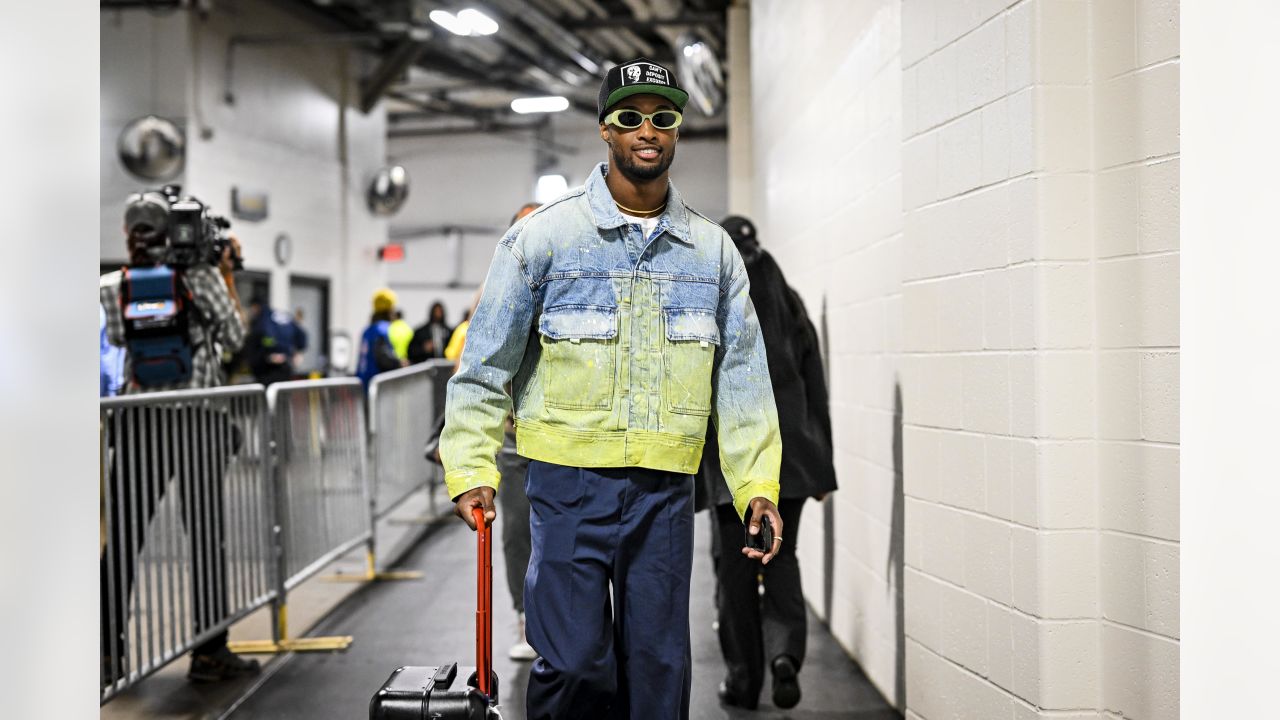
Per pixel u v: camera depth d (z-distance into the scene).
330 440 5.50
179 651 3.73
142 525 3.55
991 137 2.79
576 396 2.26
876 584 3.98
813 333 3.72
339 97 16.55
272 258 14.48
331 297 16.27
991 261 2.80
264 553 4.55
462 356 2.31
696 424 2.33
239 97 13.62
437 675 2.25
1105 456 2.59
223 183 13.21
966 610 2.99
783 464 3.53
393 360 10.05
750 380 2.41
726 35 13.91
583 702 2.28
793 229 6.23
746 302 2.44
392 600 5.47
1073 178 2.59
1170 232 2.41
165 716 3.63
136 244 4.01
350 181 16.92
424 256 24.97
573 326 2.26
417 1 14.62
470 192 24.83
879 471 3.95
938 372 3.14
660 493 2.30
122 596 3.41
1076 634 2.61
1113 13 2.54
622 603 2.32
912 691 3.34
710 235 2.39
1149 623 2.47
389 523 7.99
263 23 14.25
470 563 6.45
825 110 5.10
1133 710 2.53
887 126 3.82
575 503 2.27
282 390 4.76
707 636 4.70
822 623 5.08
